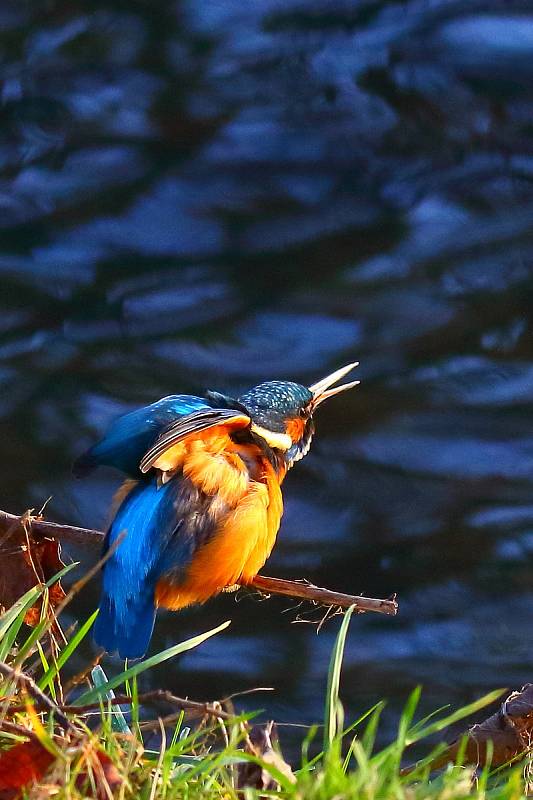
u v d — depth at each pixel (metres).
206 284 16.98
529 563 13.04
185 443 6.12
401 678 11.74
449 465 14.26
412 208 18.50
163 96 20.48
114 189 18.64
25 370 15.37
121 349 15.80
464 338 16.03
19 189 18.59
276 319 16.36
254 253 17.62
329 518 13.64
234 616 12.54
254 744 5.16
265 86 20.70
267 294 16.80
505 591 12.74
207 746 6.02
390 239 17.88
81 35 21.64
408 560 13.12
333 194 18.78
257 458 6.46
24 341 15.87
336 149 19.52
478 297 16.72
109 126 19.91
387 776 4.88
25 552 6.45
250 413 7.08
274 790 4.91
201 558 5.98
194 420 5.87
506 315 16.41
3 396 14.91
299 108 20.23
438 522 13.55
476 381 15.36
